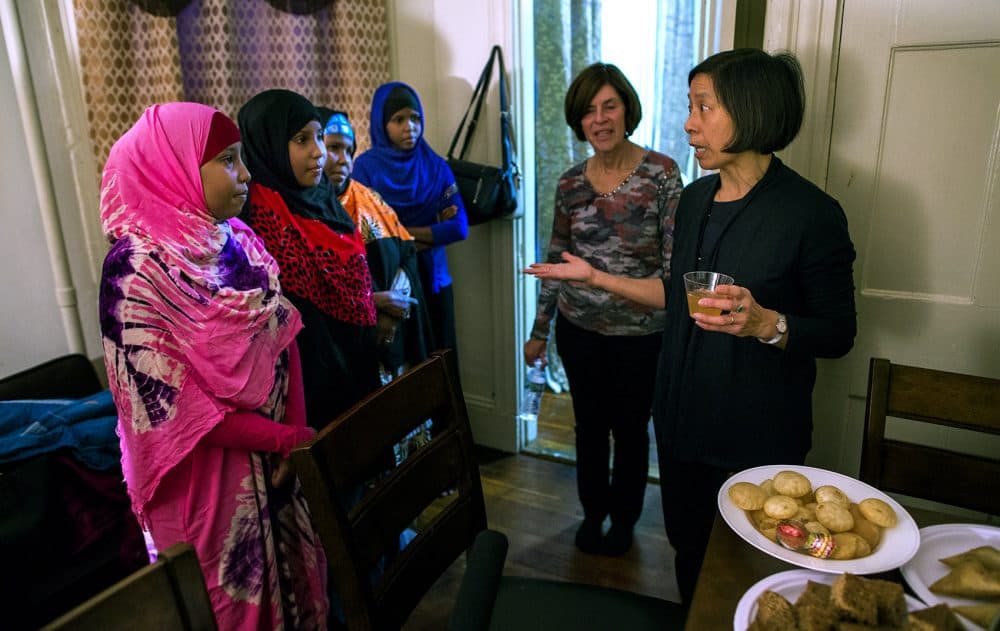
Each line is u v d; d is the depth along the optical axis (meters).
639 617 1.17
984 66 1.48
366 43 2.28
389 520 1.03
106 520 1.51
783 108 1.16
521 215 2.45
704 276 1.19
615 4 2.75
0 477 1.38
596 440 2.01
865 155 1.63
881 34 1.55
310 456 0.88
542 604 1.20
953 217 1.58
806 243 1.21
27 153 1.90
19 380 1.67
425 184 2.19
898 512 0.94
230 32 2.08
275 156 1.47
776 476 1.02
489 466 2.61
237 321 1.18
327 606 1.44
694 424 1.34
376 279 1.89
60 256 1.98
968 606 0.76
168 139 1.14
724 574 0.89
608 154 1.81
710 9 2.02
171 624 0.67
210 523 1.18
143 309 1.07
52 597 1.38
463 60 2.38
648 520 2.24
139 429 1.09
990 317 1.58
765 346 1.25
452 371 1.21
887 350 1.71
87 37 1.89
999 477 1.11
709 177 1.38
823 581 0.83
